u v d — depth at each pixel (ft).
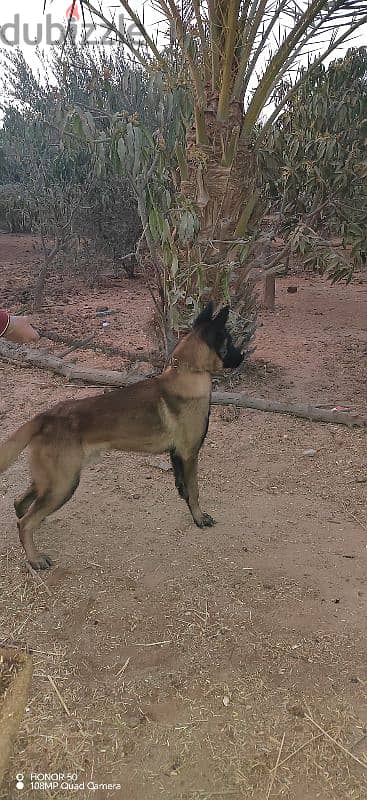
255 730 8.58
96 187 38.63
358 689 9.33
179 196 20.54
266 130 21.66
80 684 9.35
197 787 7.77
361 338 28.48
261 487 15.53
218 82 19.43
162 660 9.87
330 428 18.86
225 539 13.29
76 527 13.70
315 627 10.63
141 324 30.63
